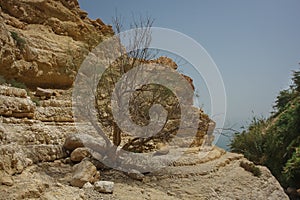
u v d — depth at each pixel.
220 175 7.58
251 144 15.98
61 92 11.53
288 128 14.58
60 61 12.48
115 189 5.20
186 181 6.58
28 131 6.36
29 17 14.16
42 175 5.23
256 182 7.77
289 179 13.07
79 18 15.99
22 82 11.22
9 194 3.56
